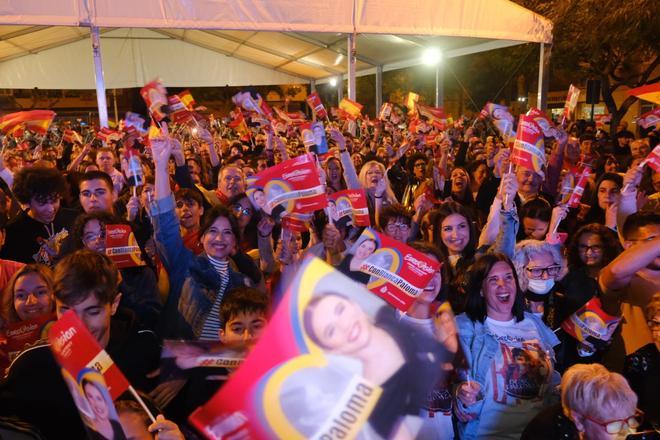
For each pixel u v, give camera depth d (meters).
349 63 9.49
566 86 26.28
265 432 1.02
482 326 2.51
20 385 1.81
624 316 2.79
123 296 2.81
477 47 11.50
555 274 2.96
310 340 1.04
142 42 18.81
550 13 15.06
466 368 2.35
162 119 3.45
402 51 13.64
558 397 2.43
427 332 1.17
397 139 10.62
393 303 1.99
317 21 9.01
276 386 1.03
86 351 1.25
